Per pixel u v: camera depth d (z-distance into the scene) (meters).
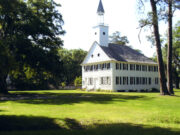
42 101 21.62
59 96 28.52
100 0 47.03
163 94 29.81
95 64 46.31
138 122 11.91
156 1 27.97
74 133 9.31
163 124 11.48
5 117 11.95
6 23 29.23
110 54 44.28
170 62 30.62
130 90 44.75
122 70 43.94
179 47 53.41
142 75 48.16
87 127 11.09
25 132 9.66
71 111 14.82
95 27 46.75
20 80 49.94
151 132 9.27
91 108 16.47
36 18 30.00
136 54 50.78
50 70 30.28
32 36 31.16
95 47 46.59
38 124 11.09
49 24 32.84
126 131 9.48
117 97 26.80
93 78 46.75
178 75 65.69
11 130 10.40
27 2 32.94
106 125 11.19
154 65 51.41
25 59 28.66
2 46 10.19
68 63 68.69
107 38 47.12
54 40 33.78
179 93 35.88
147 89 48.78
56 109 15.72
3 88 32.00
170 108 16.83
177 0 26.77
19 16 29.53
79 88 53.03
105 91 42.16
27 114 13.12
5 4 11.97
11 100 22.77
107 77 43.12
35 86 53.16
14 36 28.27
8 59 9.91
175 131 9.53
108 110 15.51
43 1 34.00
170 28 30.23
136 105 18.53
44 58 28.47
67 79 68.00
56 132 9.61
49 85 56.41
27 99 23.94
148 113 14.34
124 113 14.29
